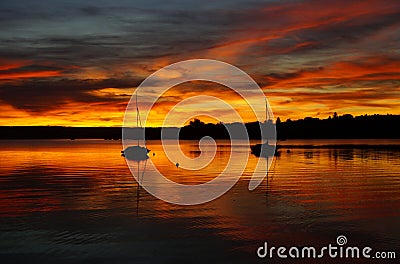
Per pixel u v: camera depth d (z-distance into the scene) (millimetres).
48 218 18875
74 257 13688
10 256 13773
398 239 15633
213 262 13250
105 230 16844
